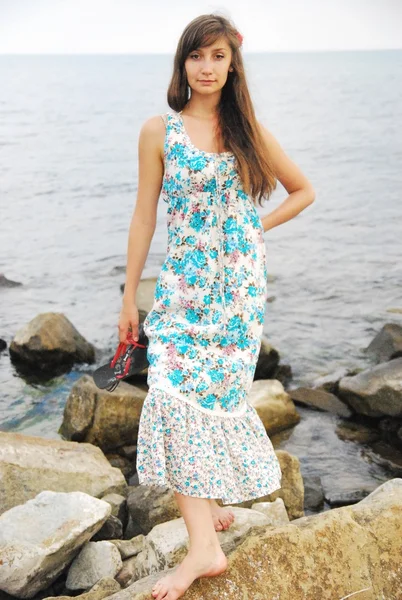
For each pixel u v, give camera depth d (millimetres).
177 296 2824
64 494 3820
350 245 11852
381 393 5965
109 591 3203
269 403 5906
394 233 12594
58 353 7215
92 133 30375
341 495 4957
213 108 2885
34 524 3639
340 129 28406
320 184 17562
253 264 2854
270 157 2992
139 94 52531
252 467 2877
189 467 2707
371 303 9062
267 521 3389
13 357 7355
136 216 2953
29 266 11125
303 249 11625
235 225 2824
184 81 2910
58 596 3273
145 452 2727
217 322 2801
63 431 5832
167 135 2842
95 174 20438
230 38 2811
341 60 135125
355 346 7754
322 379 6996
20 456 4484
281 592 2709
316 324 8383
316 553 2809
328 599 2717
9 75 89188
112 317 8781
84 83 68750
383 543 2893
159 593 2676
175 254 2848
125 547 3727
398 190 16594
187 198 2814
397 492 3213
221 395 2789
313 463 5445
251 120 2867
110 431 5648
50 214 15273
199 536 2723
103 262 11352
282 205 3102
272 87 53844
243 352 2852
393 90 48281
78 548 3635
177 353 2752
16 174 20281
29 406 6488
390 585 2797
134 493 4289
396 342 7332
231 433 2854
